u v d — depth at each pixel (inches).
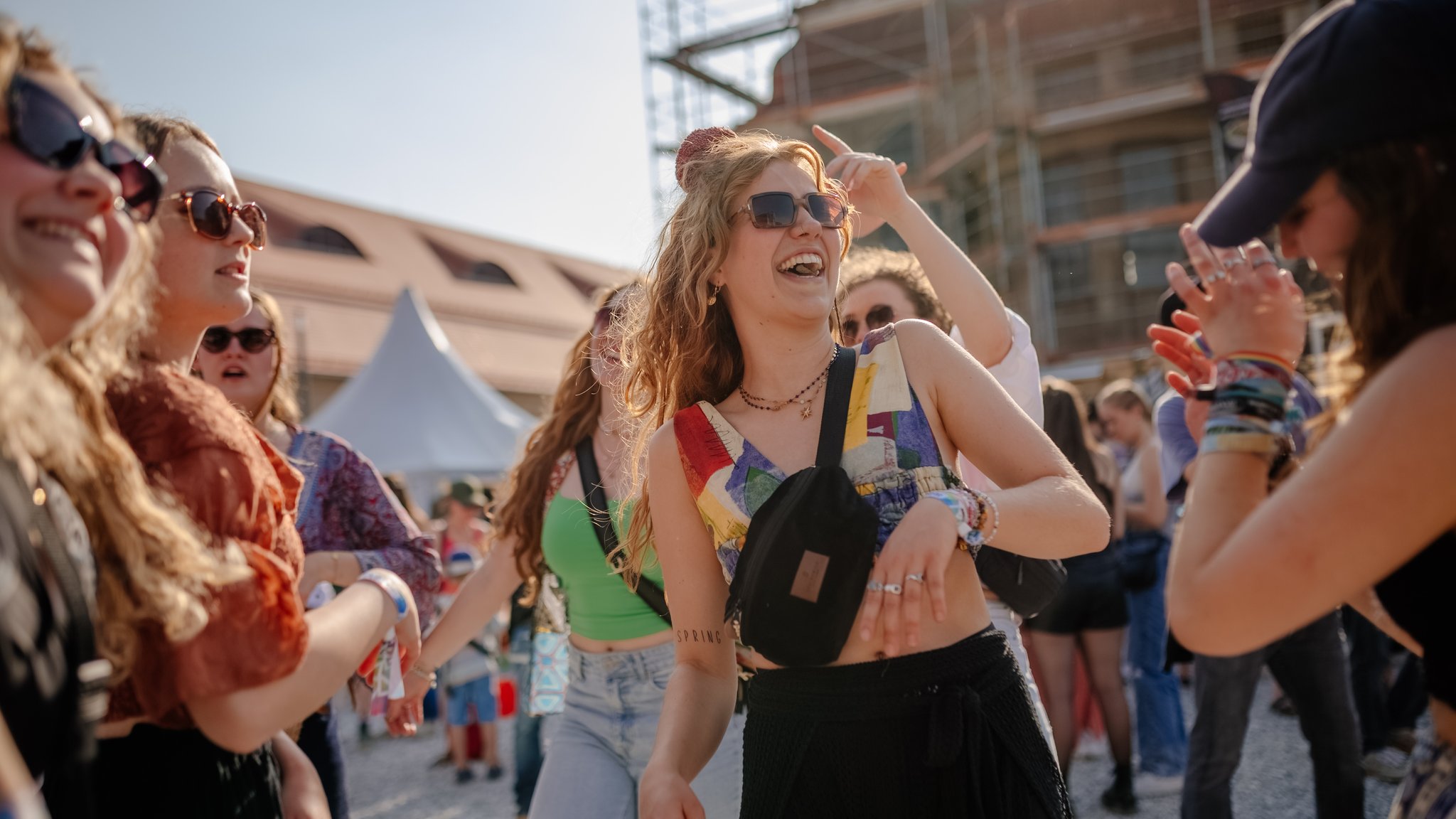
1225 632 47.3
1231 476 51.0
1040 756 66.5
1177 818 173.5
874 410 70.2
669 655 105.4
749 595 65.1
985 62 991.6
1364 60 45.4
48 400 43.6
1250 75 835.4
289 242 1129.4
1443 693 47.6
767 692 69.8
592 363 114.2
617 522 105.3
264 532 54.4
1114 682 181.3
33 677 39.9
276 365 119.3
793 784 66.2
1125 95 908.6
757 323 75.1
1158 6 923.4
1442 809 47.5
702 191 77.9
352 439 483.2
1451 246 44.7
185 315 67.6
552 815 102.6
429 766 270.2
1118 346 933.2
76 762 43.2
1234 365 52.9
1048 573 93.1
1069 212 974.4
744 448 72.7
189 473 50.9
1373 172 45.9
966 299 95.4
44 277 44.2
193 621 48.2
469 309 1187.9
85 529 45.8
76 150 45.3
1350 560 44.2
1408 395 43.4
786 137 81.0
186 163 67.6
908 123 1108.5
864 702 65.1
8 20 45.5
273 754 66.6
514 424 508.4
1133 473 231.5
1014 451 69.1
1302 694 132.2
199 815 53.2
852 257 120.1
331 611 62.3
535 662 122.6
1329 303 75.5
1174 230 936.9
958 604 68.1
